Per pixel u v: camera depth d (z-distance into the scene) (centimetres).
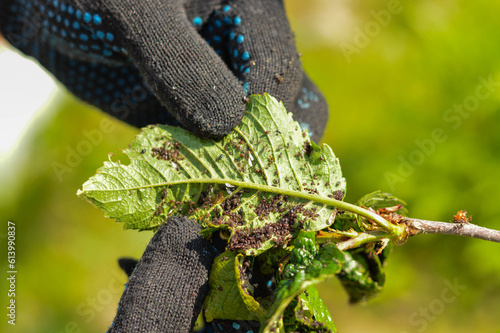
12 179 73
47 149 75
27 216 72
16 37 41
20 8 40
